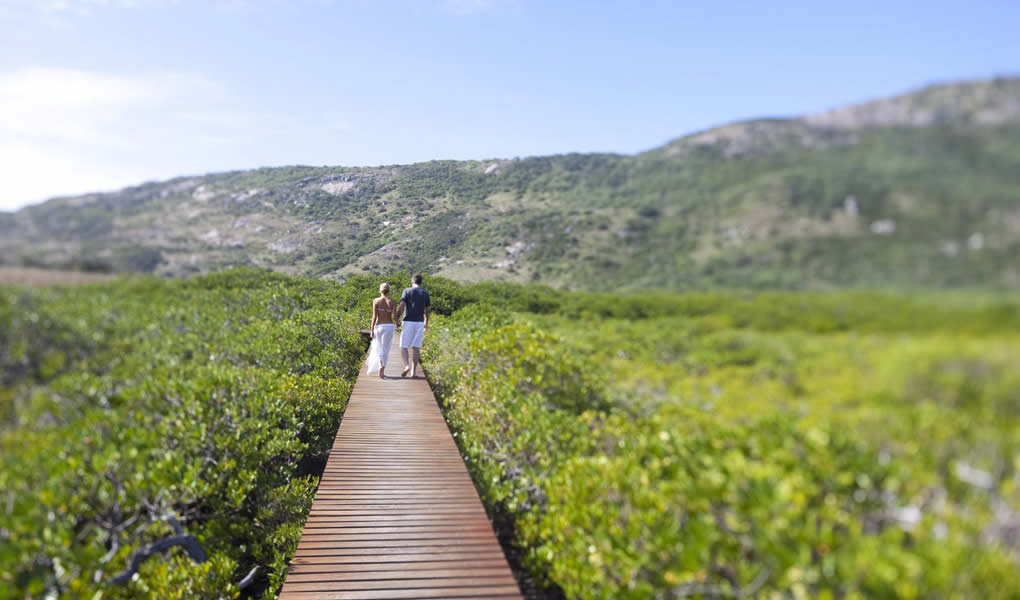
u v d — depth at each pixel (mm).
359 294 11750
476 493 5625
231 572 4914
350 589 3957
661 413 3205
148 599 3893
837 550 2074
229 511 5535
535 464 5008
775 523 2271
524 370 5117
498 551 4527
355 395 9219
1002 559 1625
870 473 2064
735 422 2646
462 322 8219
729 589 2600
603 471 3617
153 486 3938
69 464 3221
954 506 1818
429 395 9281
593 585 3662
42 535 2955
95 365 3754
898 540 1916
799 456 2311
